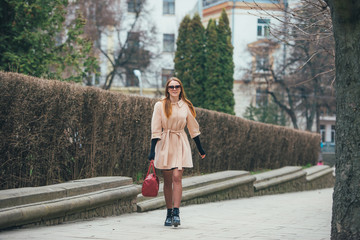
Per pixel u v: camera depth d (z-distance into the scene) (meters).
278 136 25.23
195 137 7.91
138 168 12.98
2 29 16.59
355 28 5.32
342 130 5.40
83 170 10.73
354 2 5.22
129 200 9.54
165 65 60.62
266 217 9.69
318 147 33.03
